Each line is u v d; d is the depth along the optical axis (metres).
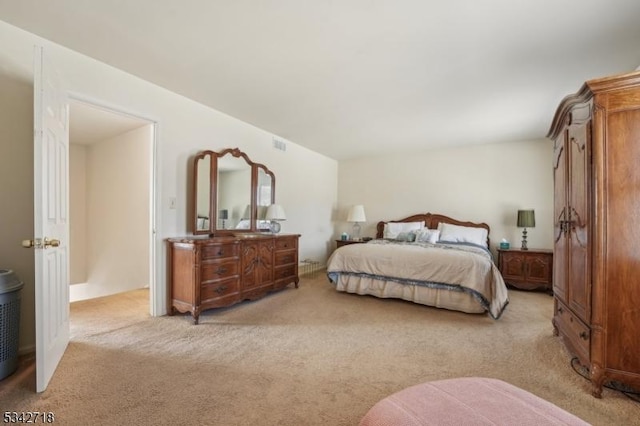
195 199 3.23
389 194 5.82
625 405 1.60
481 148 5.05
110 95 2.55
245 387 1.74
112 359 2.04
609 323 1.67
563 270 2.26
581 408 1.58
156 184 2.94
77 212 4.97
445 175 5.33
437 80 2.74
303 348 2.27
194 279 2.78
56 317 1.92
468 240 4.59
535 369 1.98
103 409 1.51
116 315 2.98
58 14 1.90
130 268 4.35
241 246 3.25
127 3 1.79
